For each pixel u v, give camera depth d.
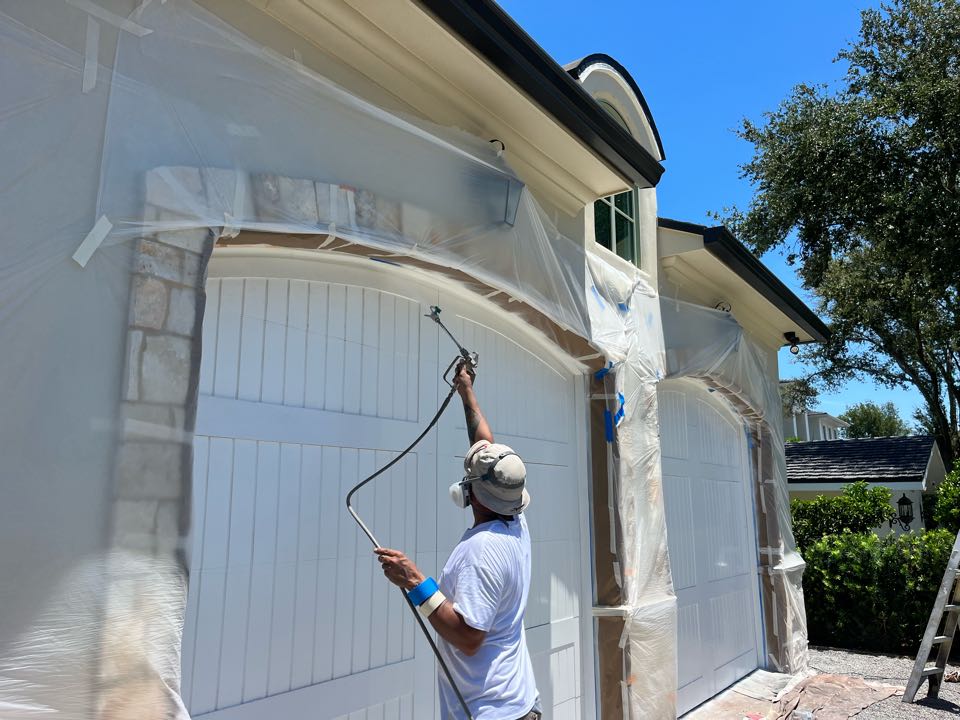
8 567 1.77
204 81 2.42
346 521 3.15
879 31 13.12
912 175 12.47
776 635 7.30
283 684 2.79
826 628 9.17
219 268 2.81
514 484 2.40
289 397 2.99
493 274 3.74
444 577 2.34
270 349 2.95
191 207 2.30
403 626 3.34
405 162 3.23
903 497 14.70
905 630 8.64
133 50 2.22
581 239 4.86
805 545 12.01
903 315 16.77
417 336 3.68
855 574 9.00
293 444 2.98
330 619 3.01
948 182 11.96
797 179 13.52
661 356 5.68
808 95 13.70
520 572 2.38
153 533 2.05
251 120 2.56
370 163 3.05
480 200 3.65
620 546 4.62
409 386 3.59
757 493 7.62
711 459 6.99
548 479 4.53
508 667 2.28
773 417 7.99
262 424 2.86
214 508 2.64
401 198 3.18
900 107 12.07
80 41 2.09
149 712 1.96
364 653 3.14
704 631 6.29
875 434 43.53
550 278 4.25
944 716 6.03
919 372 19.89
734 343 6.72
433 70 3.55
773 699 6.32
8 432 1.81
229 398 2.76
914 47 12.79
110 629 1.92
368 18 3.15
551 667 4.27
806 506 12.35
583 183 4.73
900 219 11.84
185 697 2.46
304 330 3.10
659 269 6.20
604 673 4.50
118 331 2.06
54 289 1.94
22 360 1.86
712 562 6.66
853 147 12.82
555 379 4.77
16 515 1.80
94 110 2.09
